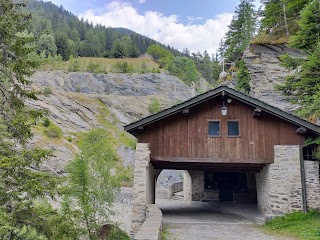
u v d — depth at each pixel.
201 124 13.55
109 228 12.13
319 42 13.32
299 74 14.70
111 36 101.75
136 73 57.06
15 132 8.62
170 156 13.38
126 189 16.16
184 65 72.06
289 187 12.73
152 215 9.70
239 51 39.62
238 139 13.33
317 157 12.62
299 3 24.50
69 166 11.56
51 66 52.88
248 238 9.77
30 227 7.50
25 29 8.92
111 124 36.47
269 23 27.70
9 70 8.59
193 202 21.23
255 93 22.64
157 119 13.31
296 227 10.99
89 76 51.62
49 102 33.06
